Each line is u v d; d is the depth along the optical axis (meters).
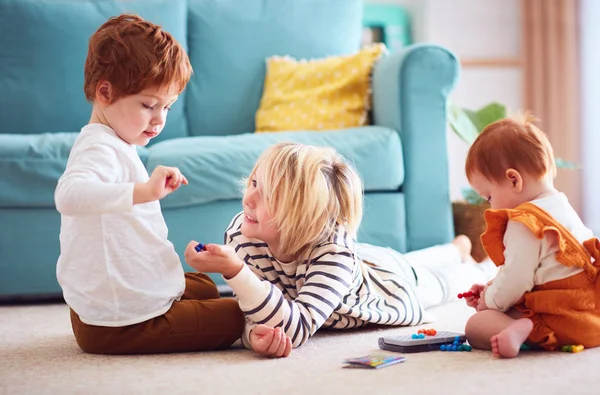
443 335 1.37
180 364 1.25
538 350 1.30
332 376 1.13
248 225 1.43
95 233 1.32
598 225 3.64
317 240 1.42
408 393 1.03
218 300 1.39
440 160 2.30
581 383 1.06
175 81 1.35
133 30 1.33
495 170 1.32
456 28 3.69
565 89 3.66
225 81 2.68
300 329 1.33
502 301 1.29
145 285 1.34
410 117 2.28
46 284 2.10
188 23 2.73
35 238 2.10
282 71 2.64
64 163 2.08
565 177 3.67
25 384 1.12
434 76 2.28
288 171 1.39
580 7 3.65
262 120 2.60
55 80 2.57
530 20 3.72
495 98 3.74
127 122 1.34
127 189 1.21
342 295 1.41
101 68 1.32
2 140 2.11
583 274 1.28
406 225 2.29
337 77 2.55
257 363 1.24
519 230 1.27
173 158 2.10
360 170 2.20
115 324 1.32
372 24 3.60
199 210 2.13
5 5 2.60
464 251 2.26
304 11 2.76
